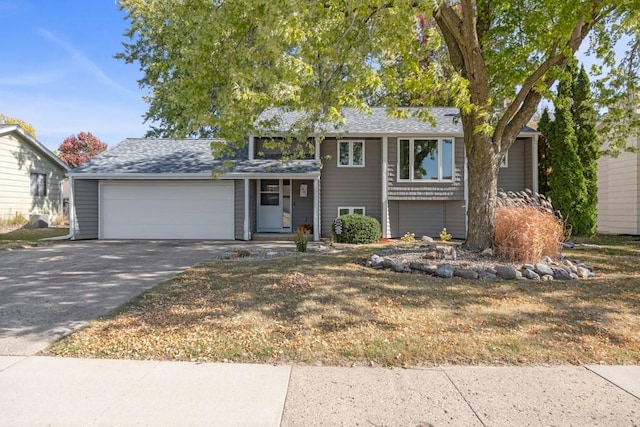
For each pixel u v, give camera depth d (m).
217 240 14.79
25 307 5.40
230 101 6.80
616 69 11.29
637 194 15.10
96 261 9.36
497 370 3.61
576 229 14.27
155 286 6.50
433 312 5.07
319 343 4.15
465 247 8.67
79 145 33.41
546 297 5.73
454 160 15.23
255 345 4.10
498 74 9.88
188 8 7.30
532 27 9.01
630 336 4.34
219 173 10.63
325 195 15.88
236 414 2.86
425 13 5.99
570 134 14.34
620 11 8.63
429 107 8.61
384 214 15.27
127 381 3.36
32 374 3.48
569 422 2.77
